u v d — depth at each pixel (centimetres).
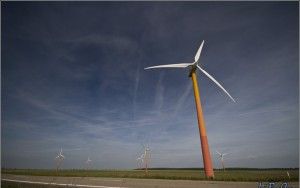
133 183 3478
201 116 5225
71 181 4028
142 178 4372
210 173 4694
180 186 3014
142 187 3020
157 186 3070
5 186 3453
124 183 3512
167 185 3142
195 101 5425
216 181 3488
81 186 3259
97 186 3241
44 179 4547
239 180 3466
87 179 4334
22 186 3422
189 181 3594
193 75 5694
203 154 4894
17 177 5303
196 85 5591
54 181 4081
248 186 2828
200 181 3544
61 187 3173
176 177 4250
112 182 3709
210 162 4794
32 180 4403
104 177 4838
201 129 5100
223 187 2830
